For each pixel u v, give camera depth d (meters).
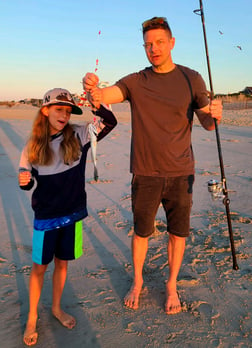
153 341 2.12
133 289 2.57
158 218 4.09
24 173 2.06
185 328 2.23
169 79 2.28
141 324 2.27
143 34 2.24
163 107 2.27
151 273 2.90
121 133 12.43
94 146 2.18
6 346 2.08
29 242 3.51
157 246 3.36
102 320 2.32
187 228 2.48
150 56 2.24
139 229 2.49
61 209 2.14
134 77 2.32
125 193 5.11
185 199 2.41
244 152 8.61
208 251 3.24
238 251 3.22
